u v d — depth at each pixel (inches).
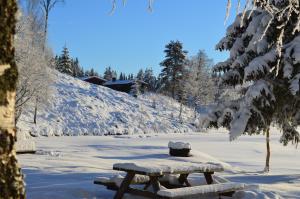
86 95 2418.8
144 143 1243.8
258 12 617.3
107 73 5226.4
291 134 655.1
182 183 335.6
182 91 2807.6
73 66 4820.4
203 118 678.5
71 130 1877.5
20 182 101.7
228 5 181.2
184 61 3157.0
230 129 625.3
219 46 687.1
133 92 2886.3
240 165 799.7
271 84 600.4
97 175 443.5
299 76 570.6
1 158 97.9
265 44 584.4
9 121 100.1
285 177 559.5
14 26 103.4
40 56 1487.5
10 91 100.7
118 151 976.3
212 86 2790.4
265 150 1229.7
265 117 636.7
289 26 568.7
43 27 1536.7
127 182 287.6
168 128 2288.4
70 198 295.0
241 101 633.6
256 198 323.0
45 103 1748.3
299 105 619.8
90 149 1017.5
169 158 815.1
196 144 1342.3
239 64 630.5
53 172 448.8
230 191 318.3
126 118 2241.6
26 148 746.2
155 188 278.8
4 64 99.7
